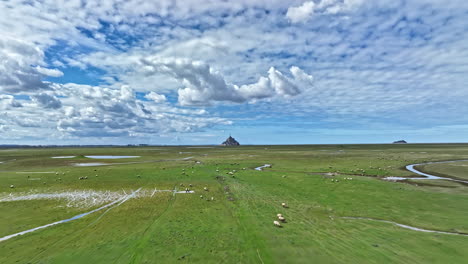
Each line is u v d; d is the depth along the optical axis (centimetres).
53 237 2198
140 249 1942
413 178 4938
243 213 2827
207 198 3519
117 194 3778
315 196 3606
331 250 1908
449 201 3234
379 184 4256
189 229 2350
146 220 2620
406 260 1747
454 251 1869
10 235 2252
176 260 1770
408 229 2350
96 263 1748
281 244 2014
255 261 1752
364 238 2138
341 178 4816
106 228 2400
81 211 2945
